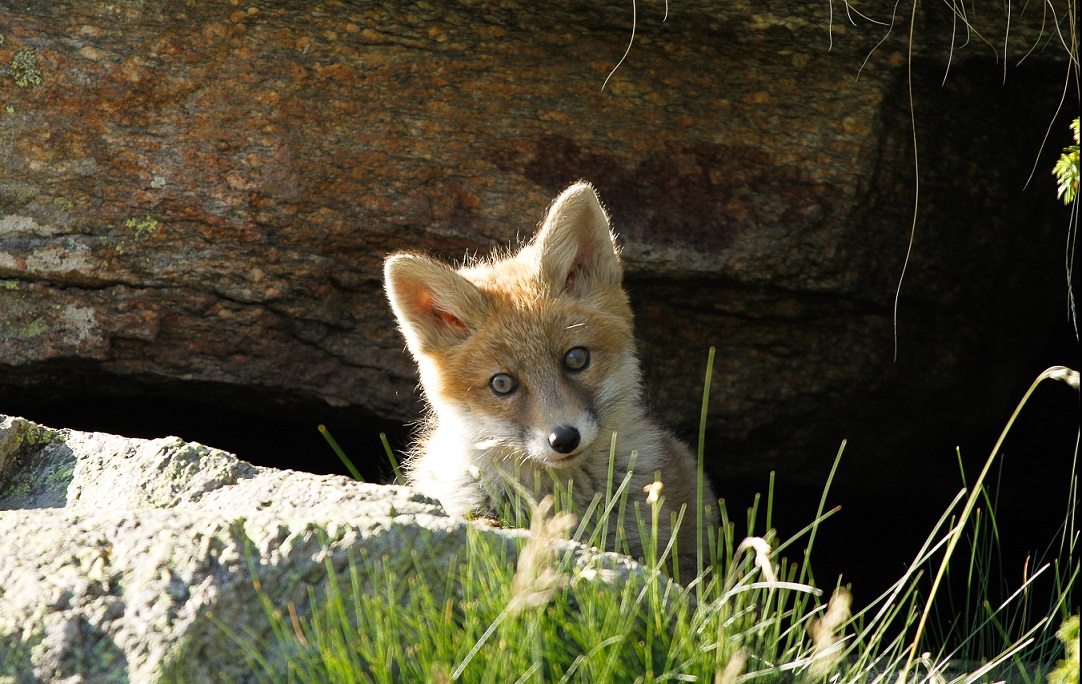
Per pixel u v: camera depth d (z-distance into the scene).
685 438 11.62
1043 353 11.90
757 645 5.97
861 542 12.97
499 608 5.45
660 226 10.61
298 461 12.43
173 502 6.88
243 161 10.26
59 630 5.10
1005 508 12.42
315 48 10.20
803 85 10.53
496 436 8.57
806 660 5.70
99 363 10.48
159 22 10.04
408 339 8.95
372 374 11.09
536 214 10.55
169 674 5.01
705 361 11.45
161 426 11.91
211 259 10.39
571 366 8.67
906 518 12.92
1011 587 12.01
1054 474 12.31
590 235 9.08
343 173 10.41
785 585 5.56
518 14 10.28
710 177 10.67
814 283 10.92
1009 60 10.48
